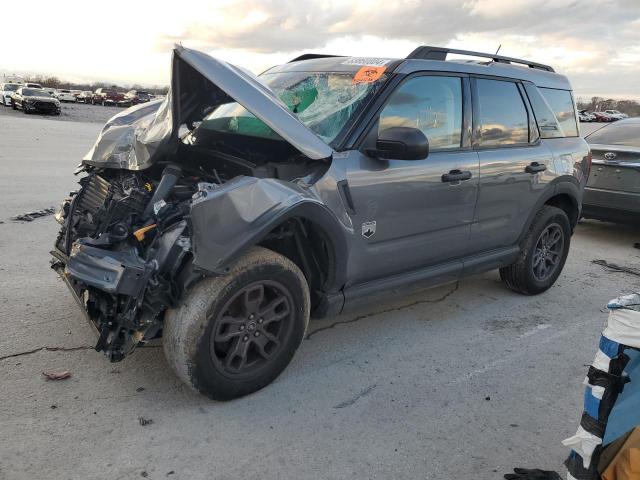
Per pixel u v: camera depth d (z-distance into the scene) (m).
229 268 2.84
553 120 5.17
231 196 2.81
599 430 2.05
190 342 2.86
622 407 2.05
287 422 3.00
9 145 14.74
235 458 2.68
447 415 3.17
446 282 4.35
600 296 5.43
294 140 3.05
